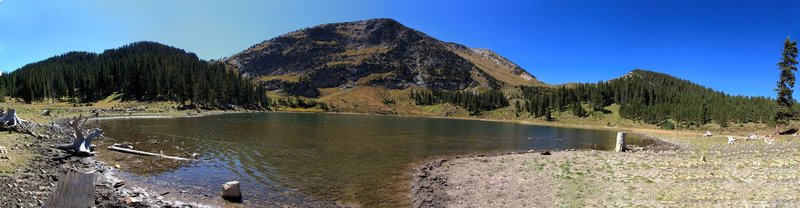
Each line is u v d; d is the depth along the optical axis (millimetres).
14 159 27953
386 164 38094
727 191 21750
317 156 41562
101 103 149125
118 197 21875
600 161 35500
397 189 27625
